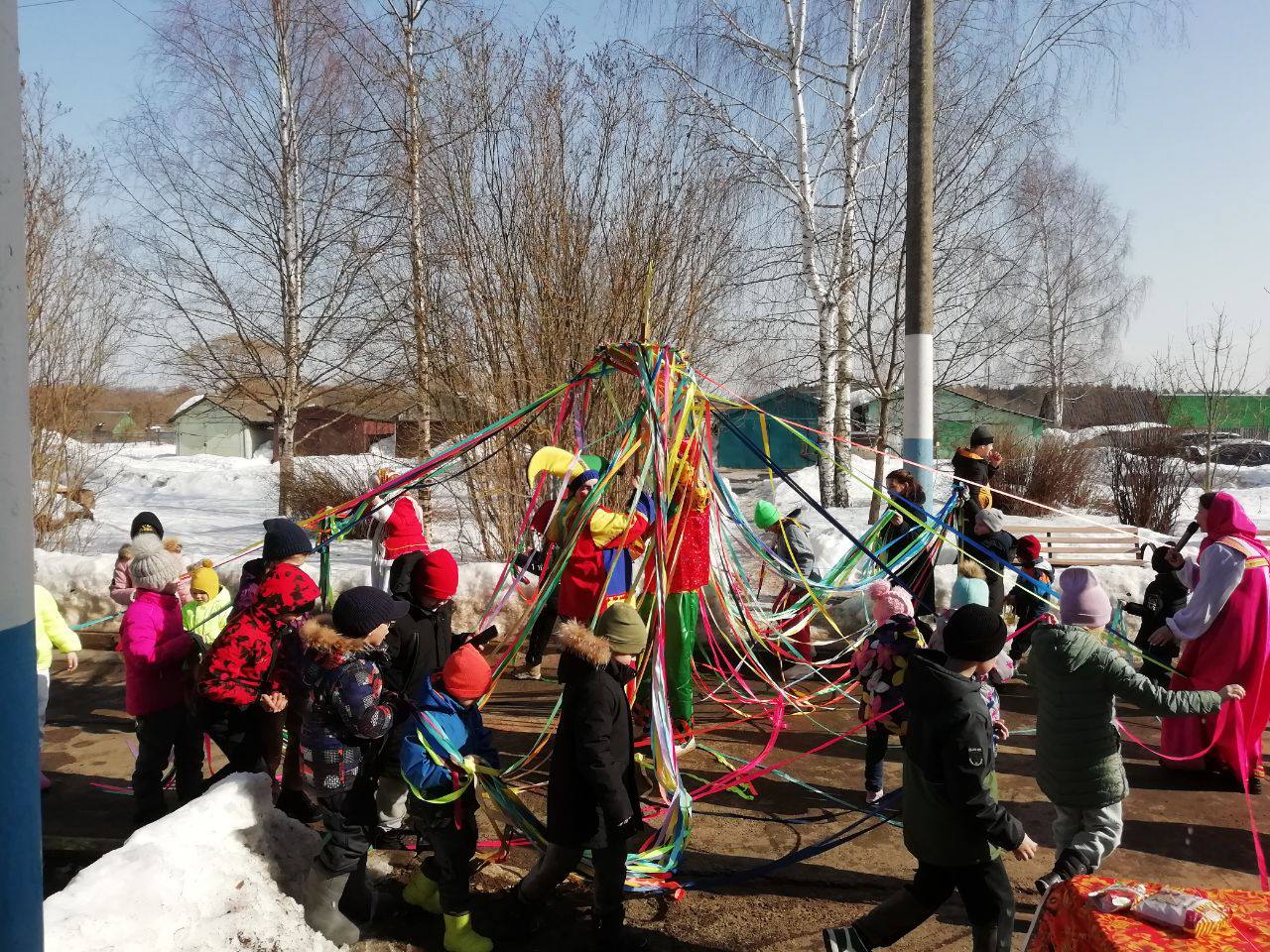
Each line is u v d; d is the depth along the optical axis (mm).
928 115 8156
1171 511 14445
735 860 4484
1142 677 3701
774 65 14297
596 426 9133
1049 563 7820
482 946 3645
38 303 12781
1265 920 2508
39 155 12984
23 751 2203
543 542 5723
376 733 3514
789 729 6309
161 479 22938
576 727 3508
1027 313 14898
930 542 6945
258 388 24656
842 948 3334
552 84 9773
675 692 5398
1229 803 5152
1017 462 16953
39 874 2266
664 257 9656
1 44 2082
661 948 3750
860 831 4703
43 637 5270
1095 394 26453
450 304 9945
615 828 3512
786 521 7141
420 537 8047
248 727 4570
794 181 14656
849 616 7527
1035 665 3891
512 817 4098
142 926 3074
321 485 16234
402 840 4559
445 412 10461
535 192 9562
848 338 14516
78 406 13352
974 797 3129
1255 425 27031
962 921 3961
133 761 5867
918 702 3299
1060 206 25453
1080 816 3857
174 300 18062
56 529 13062
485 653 7727
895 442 17766
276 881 3631
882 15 13594
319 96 17844
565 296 9430
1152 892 2633
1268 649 5172
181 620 4754
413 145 11977
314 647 3605
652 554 5055
